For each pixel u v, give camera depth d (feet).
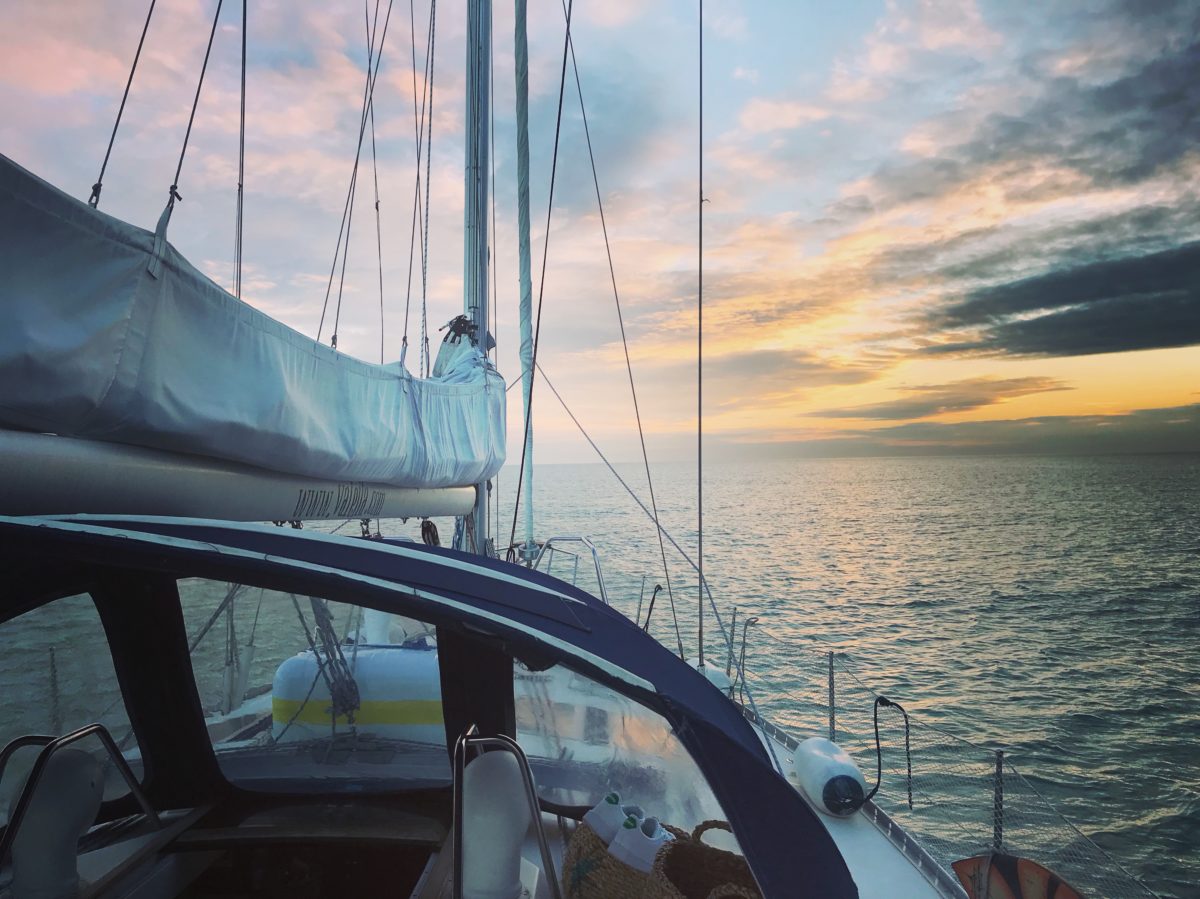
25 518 4.95
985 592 152.46
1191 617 128.26
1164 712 76.79
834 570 179.42
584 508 363.76
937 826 27.43
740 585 151.02
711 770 5.41
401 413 12.78
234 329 7.54
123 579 7.41
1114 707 78.79
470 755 8.54
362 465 11.19
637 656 6.49
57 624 7.29
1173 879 44.62
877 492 612.70
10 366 5.03
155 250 6.21
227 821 8.53
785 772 13.23
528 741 8.64
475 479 18.72
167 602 7.74
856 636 110.52
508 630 5.26
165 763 8.56
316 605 8.08
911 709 77.30
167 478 6.92
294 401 8.64
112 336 5.81
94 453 5.97
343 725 8.75
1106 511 377.30
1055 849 12.01
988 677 90.33
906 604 137.18
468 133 22.85
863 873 10.05
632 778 8.51
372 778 8.86
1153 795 56.24
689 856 7.12
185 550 4.93
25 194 4.99
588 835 7.41
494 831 6.56
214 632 8.05
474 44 22.68
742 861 7.03
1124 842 49.34
